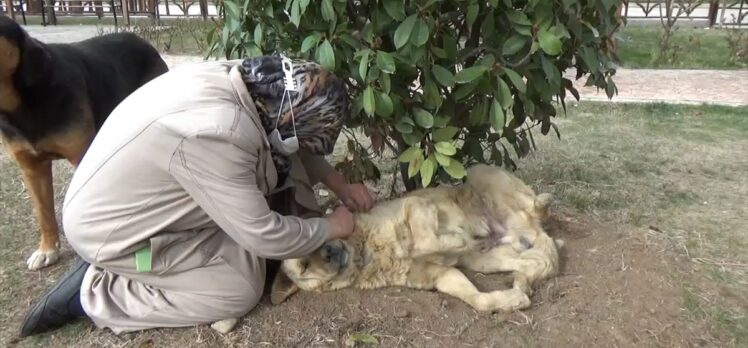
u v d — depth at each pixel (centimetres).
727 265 330
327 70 253
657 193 430
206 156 233
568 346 262
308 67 248
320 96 247
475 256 305
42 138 335
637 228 369
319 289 285
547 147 529
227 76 248
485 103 285
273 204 299
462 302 287
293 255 253
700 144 544
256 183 252
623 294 292
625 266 315
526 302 279
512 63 278
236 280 271
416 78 293
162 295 273
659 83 812
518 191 315
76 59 375
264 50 302
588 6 280
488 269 305
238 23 291
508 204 314
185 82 246
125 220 254
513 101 309
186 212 257
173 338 270
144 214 254
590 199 411
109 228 256
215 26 334
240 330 272
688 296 296
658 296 293
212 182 235
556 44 253
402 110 281
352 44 267
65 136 342
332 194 393
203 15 1362
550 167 478
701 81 827
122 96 417
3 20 313
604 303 286
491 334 268
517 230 309
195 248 268
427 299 286
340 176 313
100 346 270
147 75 468
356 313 277
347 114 276
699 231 370
